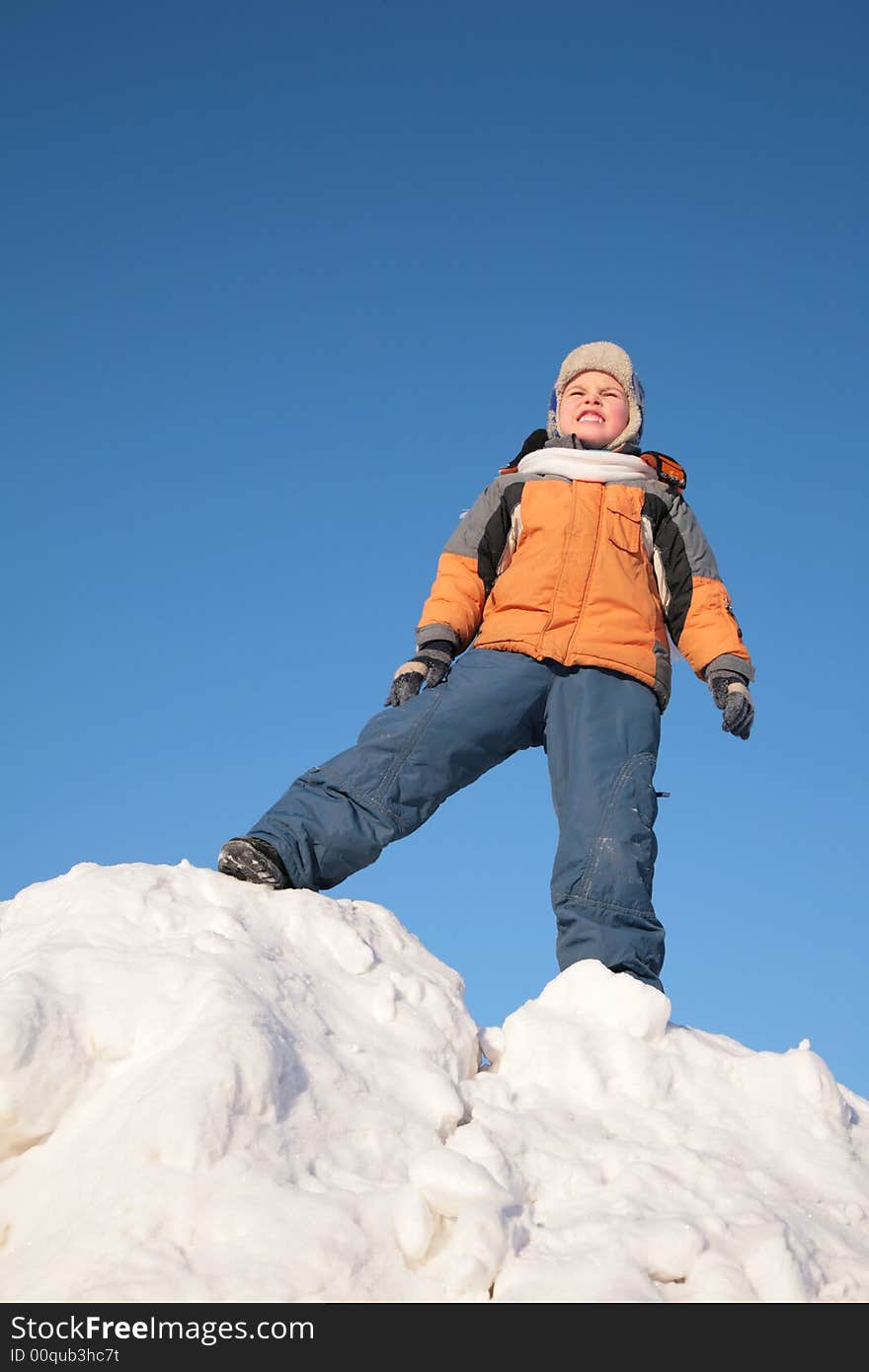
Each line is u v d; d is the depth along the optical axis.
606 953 3.31
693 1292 2.30
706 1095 2.90
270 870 3.30
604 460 3.94
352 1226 2.23
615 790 3.50
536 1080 2.90
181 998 2.60
